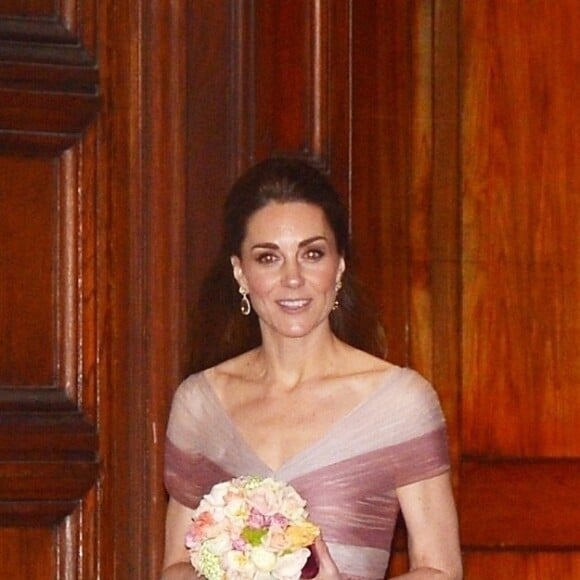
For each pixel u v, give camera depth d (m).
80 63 7.51
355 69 7.73
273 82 7.60
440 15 7.89
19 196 7.47
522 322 7.98
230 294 6.33
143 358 7.51
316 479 5.83
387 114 7.80
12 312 7.45
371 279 7.77
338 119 7.64
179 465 6.18
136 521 7.49
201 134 7.57
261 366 6.16
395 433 5.87
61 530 7.47
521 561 7.96
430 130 7.88
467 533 7.91
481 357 7.94
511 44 7.97
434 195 7.89
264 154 7.56
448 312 7.90
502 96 7.96
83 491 7.47
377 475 5.85
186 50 7.54
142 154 7.54
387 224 7.80
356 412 5.91
